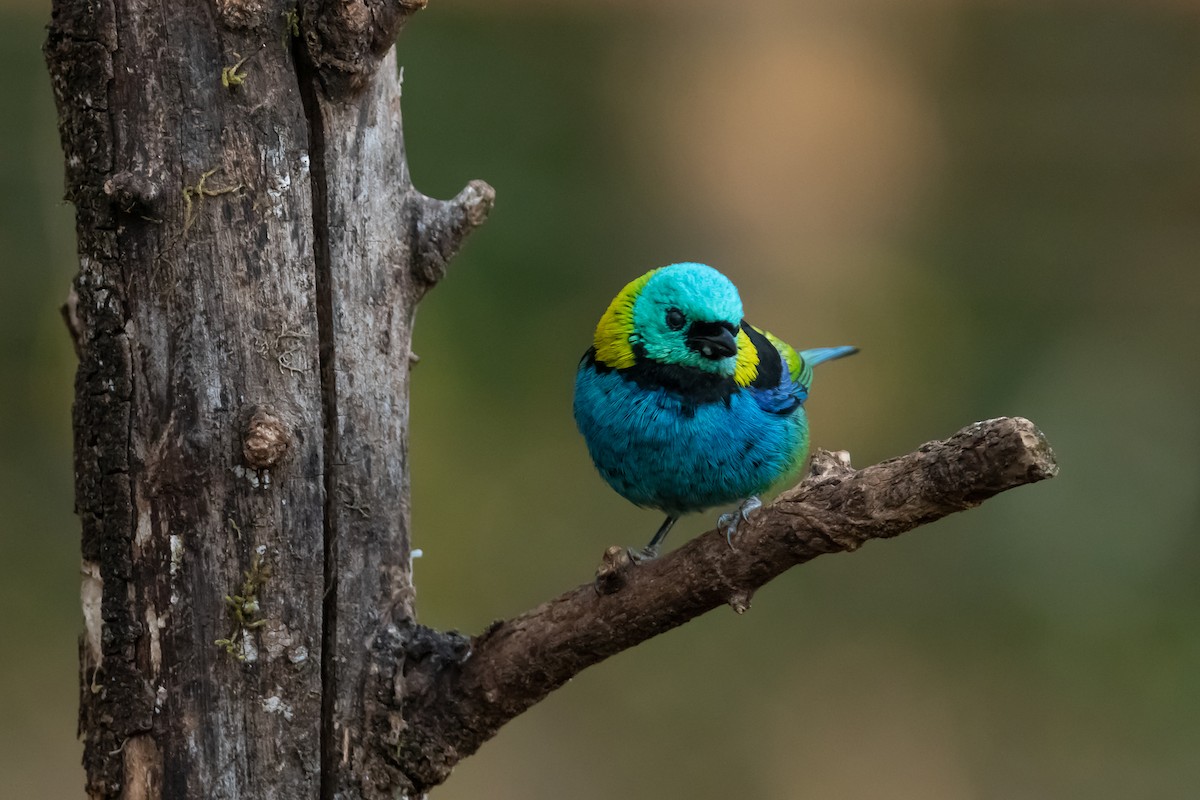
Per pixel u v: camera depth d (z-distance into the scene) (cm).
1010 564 1506
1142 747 1314
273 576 602
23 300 1426
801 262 1805
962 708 1350
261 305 596
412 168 1727
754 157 1844
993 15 1872
